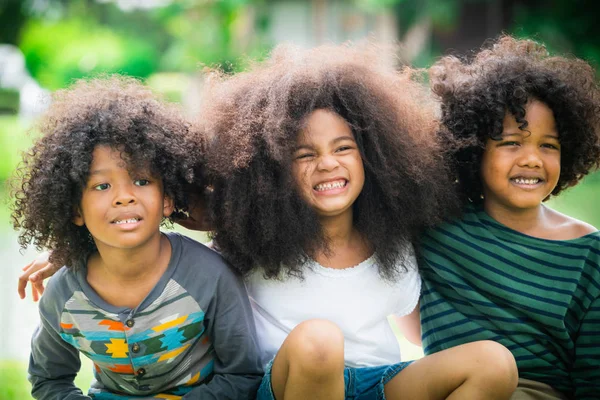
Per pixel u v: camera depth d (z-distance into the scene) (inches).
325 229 84.5
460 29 489.7
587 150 90.9
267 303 84.2
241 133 79.9
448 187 87.4
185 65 446.9
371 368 80.8
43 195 76.8
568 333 83.7
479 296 85.4
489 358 72.1
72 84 89.8
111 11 552.1
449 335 86.6
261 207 80.6
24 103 426.6
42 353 83.0
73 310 78.7
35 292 87.9
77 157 74.6
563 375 84.5
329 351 68.8
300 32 513.0
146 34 535.8
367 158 84.1
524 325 83.7
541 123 84.9
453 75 93.6
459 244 87.2
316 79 80.9
